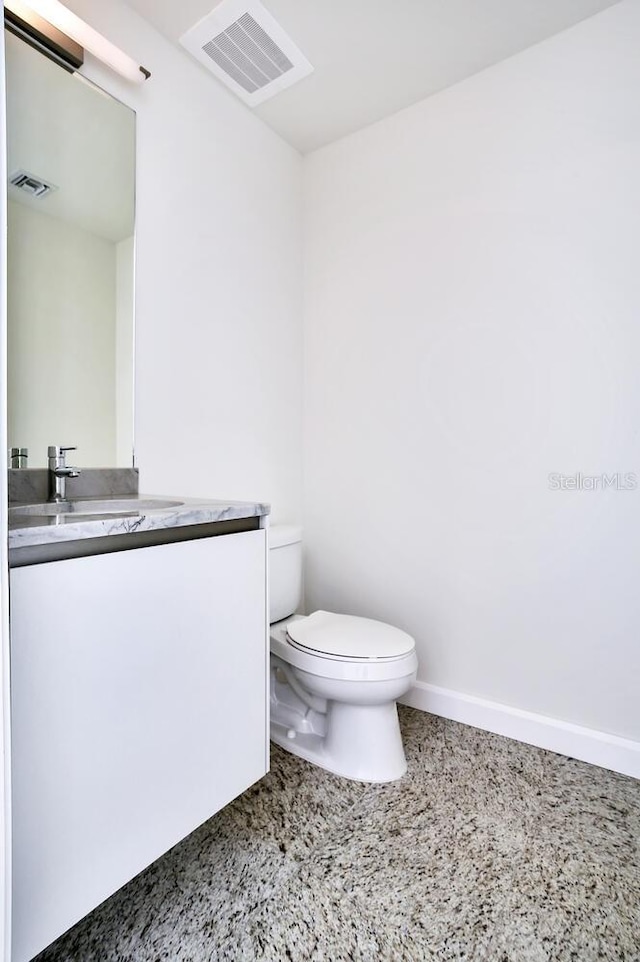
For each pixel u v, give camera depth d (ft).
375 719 4.78
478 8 4.76
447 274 5.89
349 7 4.73
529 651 5.39
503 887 3.43
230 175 5.91
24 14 3.95
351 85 5.77
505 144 5.45
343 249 6.81
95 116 4.52
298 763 4.98
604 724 4.94
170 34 5.05
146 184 4.95
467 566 5.80
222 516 3.34
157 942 3.02
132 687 2.78
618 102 4.78
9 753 2.09
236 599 3.46
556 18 4.91
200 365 5.54
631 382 4.76
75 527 2.49
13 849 2.26
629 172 4.74
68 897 2.48
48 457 4.26
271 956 2.94
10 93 3.98
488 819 4.13
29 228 4.15
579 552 5.07
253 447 6.30
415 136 6.11
